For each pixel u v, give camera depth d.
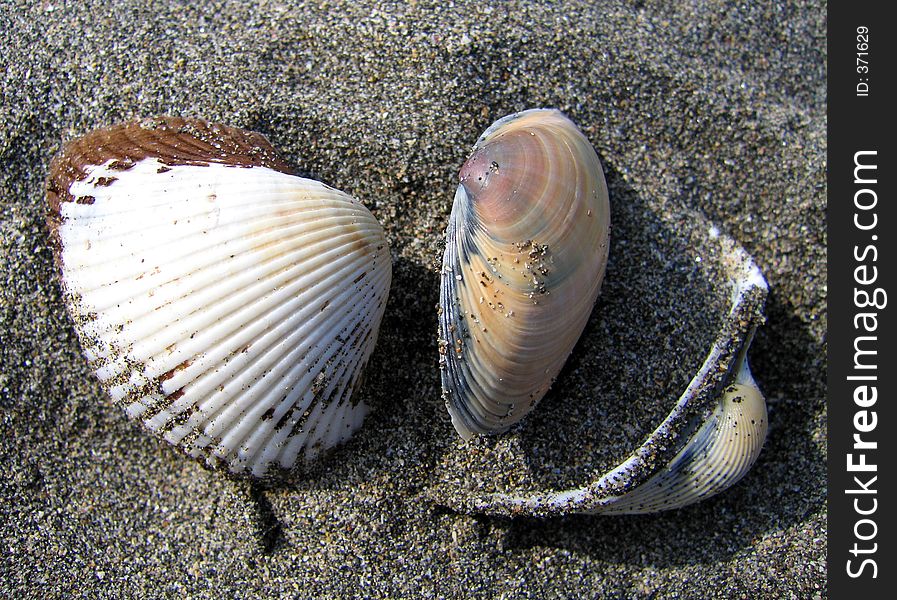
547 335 0.12
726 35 0.15
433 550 0.13
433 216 0.13
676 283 0.13
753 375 0.14
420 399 0.13
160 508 0.13
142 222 0.12
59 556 0.13
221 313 0.12
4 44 0.14
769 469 0.13
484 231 0.11
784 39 0.15
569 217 0.12
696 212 0.14
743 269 0.13
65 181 0.13
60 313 0.13
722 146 0.14
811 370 0.14
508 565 0.13
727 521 0.13
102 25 0.14
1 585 0.13
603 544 0.13
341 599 0.13
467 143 0.13
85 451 0.13
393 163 0.13
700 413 0.13
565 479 0.13
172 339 0.12
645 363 0.13
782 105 0.14
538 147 0.12
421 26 0.14
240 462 0.13
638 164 0.14
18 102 0.13
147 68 0.13
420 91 0.13
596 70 0.14
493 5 0.14
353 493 0.13
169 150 0.12
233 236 0.12
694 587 0.13
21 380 0.13
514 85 0.14
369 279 0.12
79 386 0.13
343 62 0.13
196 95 0.13
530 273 0.11
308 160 0.13
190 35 0.14
